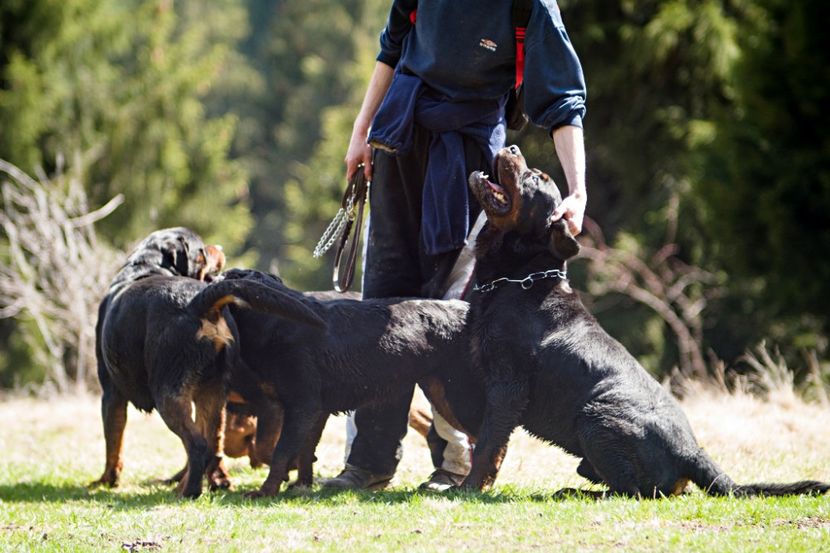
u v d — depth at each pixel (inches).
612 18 1153.4
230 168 1413.6
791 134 960.9
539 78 346.0
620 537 259.8
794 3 935.0
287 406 351.9
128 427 575.8
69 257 820.0
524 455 441.1
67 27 1168.8
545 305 348.2
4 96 1102.4
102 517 315.0
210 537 274.7
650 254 1121.4
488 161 362.3
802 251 942.4
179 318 354.3
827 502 298.2
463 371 360.8
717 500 307.4
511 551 249.4
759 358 1047.6
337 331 351.6
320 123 2149.4
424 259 375.9
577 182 343.6
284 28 2289.6
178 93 1263.5
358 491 356.5
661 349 1110.4
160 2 1288.1
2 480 434.0
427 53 357.7
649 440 327.3
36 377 1029.8
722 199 980.6
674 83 1151.6
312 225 1603.1
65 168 1143.6
